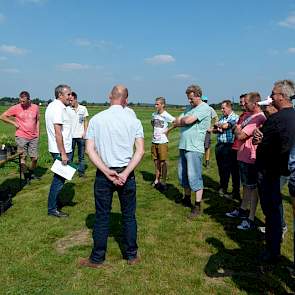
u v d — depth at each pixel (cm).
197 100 747
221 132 887
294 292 464
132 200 528
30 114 1031
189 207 816
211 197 902
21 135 1027
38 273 499
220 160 905
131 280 487
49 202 733
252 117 645
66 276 495
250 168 661
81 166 1112
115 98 530
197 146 742
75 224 692
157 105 980
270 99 555
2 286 465
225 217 749
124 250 577
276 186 530
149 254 567
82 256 555
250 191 705
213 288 471
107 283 479
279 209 536
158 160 989
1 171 1162
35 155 1050
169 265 531
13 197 877
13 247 581
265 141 516
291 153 446
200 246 602
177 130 3234
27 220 708
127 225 532
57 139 707
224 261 547
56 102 727
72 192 931
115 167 509
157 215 757
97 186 513
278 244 537
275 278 498
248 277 500
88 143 511
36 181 1062
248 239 632
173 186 1020
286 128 498
